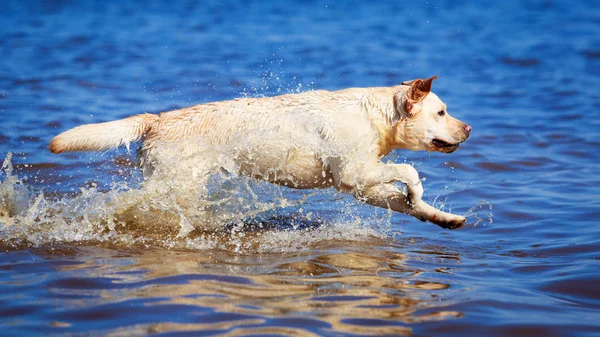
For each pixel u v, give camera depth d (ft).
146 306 19.70
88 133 28.14
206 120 28.91
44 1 115.85
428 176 38.83
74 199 29.78
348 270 23.84
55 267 23.07
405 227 30.58
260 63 70.44
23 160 38.65
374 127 28.78
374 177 28.30
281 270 23.54
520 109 54.44
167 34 87.56
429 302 20.72
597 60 73.36
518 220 31.14
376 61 72.18
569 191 35.12
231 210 30.37
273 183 30.17
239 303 20.12
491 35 89.56
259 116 28.76
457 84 63.41
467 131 28.89
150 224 28.91
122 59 70.74
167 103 53.21
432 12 109.70
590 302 21.29
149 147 28.89
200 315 19.15
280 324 18.65
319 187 30.12
